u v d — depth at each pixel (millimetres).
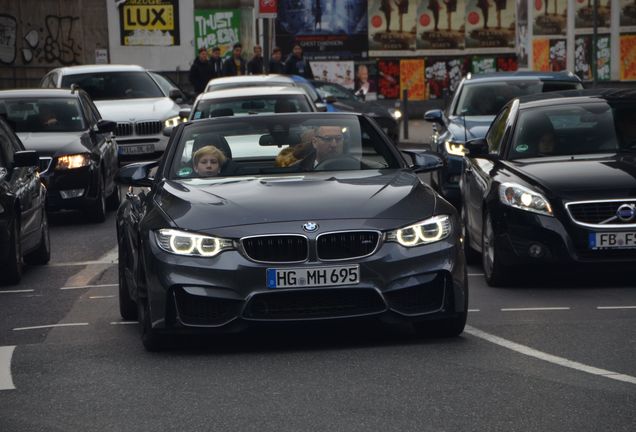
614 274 23219
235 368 15023
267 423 12234
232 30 78312
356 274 15672
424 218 16125
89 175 34625
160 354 16203
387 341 16547
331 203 16219
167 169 18406
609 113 24328
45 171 34188
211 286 15719
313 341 16766
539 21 77812
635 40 79375
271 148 18500
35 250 26953
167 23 77938
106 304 21453
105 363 15672
